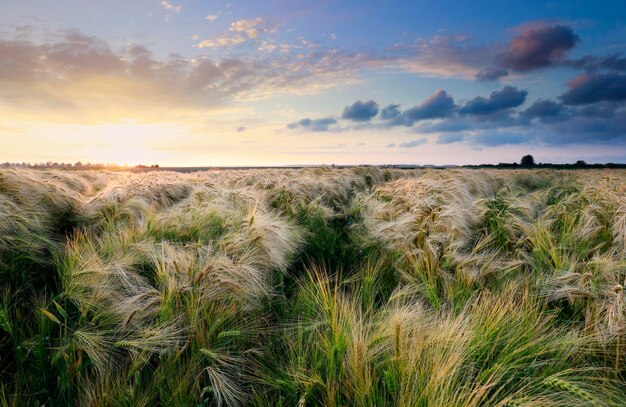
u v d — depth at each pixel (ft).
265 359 8.64
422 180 27.17
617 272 10.48
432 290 9.59
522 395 6.55
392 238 15.43
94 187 29.68
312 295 10.50
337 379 7.17
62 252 12.42
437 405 5.95
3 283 10.52
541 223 14.94
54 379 7.54
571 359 7.94
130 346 8.02
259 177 36.45
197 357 8.00
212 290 9.53
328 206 25.82
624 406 6.30
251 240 11.84
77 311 9.50
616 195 17.06
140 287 10.01
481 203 18.79
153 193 23.31
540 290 10.44
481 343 7.61
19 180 16.70
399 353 6.82
